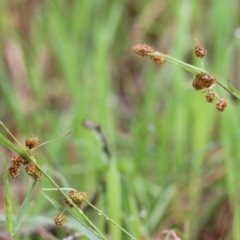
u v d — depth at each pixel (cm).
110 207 44
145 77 69
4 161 36
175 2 70
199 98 54
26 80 67
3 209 52
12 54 70
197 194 51
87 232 36
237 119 54
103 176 46
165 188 49
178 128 54
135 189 49
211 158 55
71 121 54
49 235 45
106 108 55
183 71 60
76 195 36
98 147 52
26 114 61
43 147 51
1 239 44
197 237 50
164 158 52
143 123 54
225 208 47
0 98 66
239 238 45
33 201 48
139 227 44
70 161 58
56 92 70
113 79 72
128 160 53
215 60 66
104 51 62
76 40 70
